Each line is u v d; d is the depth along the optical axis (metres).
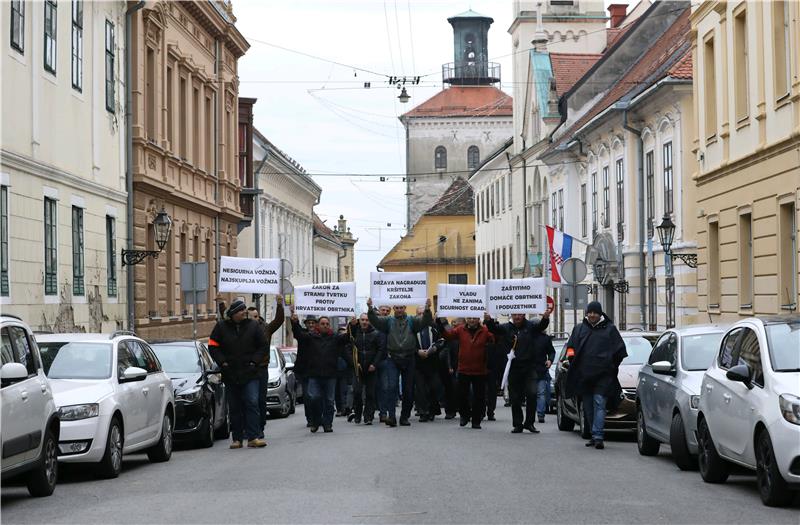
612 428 19.64
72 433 13.67
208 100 42.47
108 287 29.30
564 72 58.28
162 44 34.88
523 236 62.97
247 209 49.28
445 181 113.19
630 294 39.34
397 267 103.25
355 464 14.59
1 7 21.67
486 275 78.31
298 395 35.56
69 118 26.20
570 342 17.67
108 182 29.47
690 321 33.69
